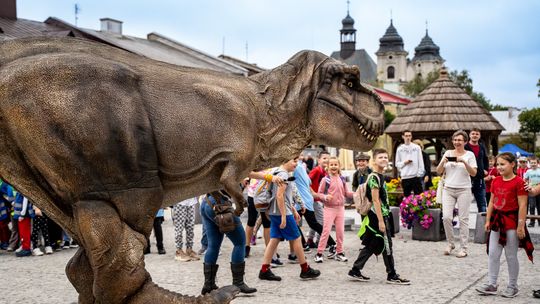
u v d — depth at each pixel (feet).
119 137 13.08
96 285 13.21
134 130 13.32
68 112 12.72
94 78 13.09
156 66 14.48
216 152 14.32
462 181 33.60
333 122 16.05
